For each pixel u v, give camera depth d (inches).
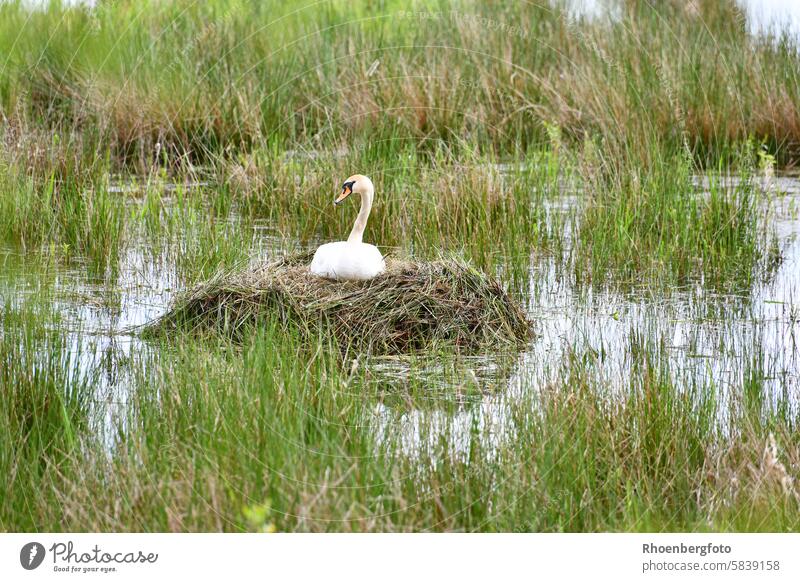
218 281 485.1
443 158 706.2
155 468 330.0
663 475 342.3
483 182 650.2
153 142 796.6
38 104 839.1
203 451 338.3
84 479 324.8
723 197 649.0
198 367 402.9
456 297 475.8
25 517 319.3
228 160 764.0
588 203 647.1
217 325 458.3
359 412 374.3
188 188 725.9
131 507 315.6
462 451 349.7
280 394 376.2
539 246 625.3
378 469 332.5
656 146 700.0
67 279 554.3
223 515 311.4
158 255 595.8
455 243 605.6
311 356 431.2
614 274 581.0
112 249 587.5
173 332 470.0
